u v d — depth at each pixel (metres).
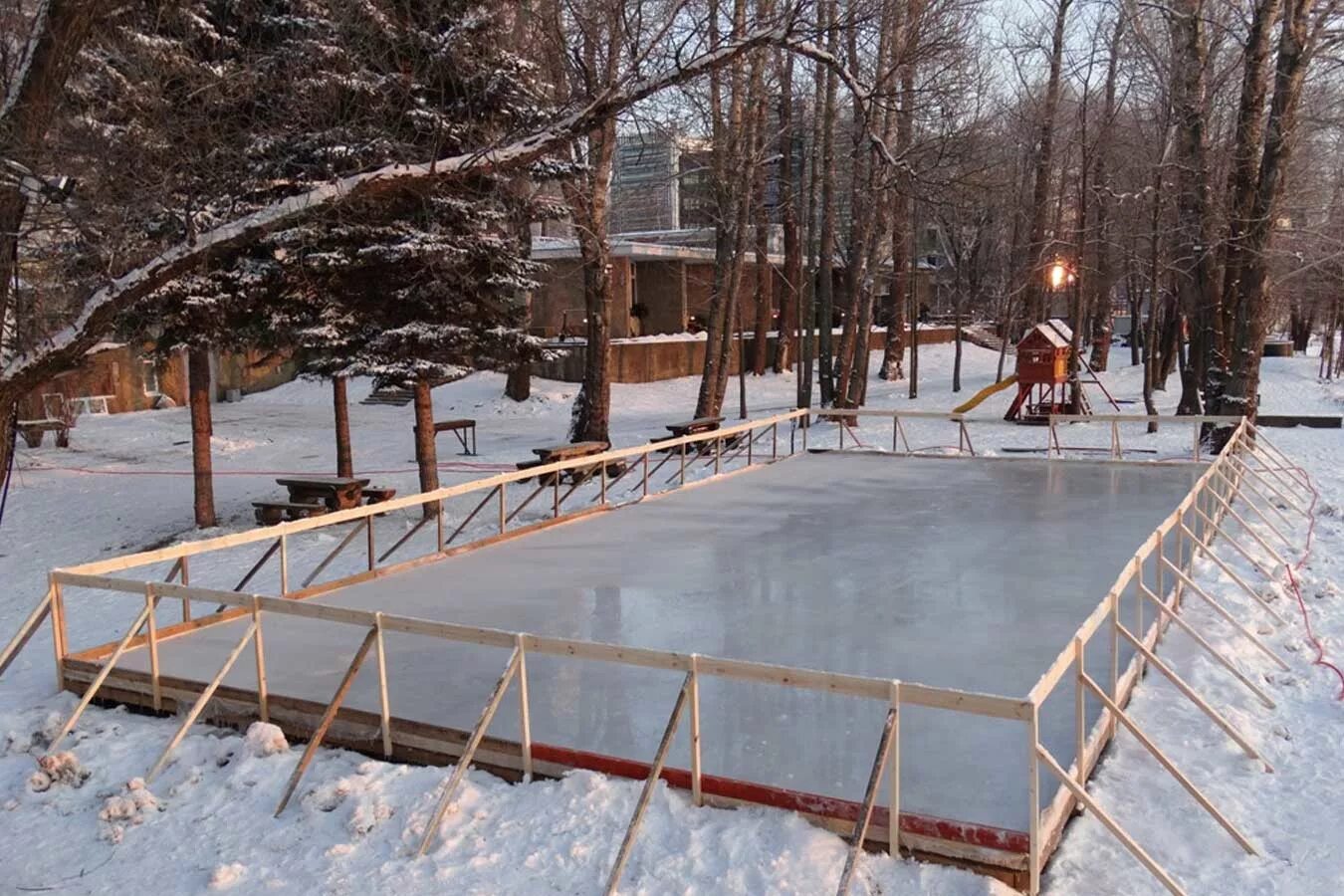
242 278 12.31
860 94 10.30
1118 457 15.05
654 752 4.94
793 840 4.16
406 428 25.19
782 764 4.79
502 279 13.20
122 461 21.44
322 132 11.43
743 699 5.63
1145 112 30.36
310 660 6.39
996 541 9.66
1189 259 19.61
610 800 4.55
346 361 12.65
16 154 7.23
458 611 7.51
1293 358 46.59
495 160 8.35
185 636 6.96
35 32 7.24
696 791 4.49
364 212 12.05
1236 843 4.36
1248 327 15.44
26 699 6.36
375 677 6.07
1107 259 29.22
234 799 4.91
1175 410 22.20
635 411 26.42
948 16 26.59
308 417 27.95
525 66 12.41
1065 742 5.03
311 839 4.53
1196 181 17.58
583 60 13.88
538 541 10.02
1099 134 22.72
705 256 33.00
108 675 6.20
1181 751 5.26
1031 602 7.55
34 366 7.30
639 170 31.97
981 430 19.86
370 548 8.69
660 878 4.04
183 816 4.80
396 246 11.90
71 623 9.34
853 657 6.36
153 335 15.42
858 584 8.13
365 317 13.03
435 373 12.81
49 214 9.50
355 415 28.14
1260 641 7.05
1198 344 19.55
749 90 18.84
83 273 9.98
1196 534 9.82
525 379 27.97
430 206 12.32
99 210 9.24
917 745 4.99
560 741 5.09
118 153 9.69
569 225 16.16
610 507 11.71
